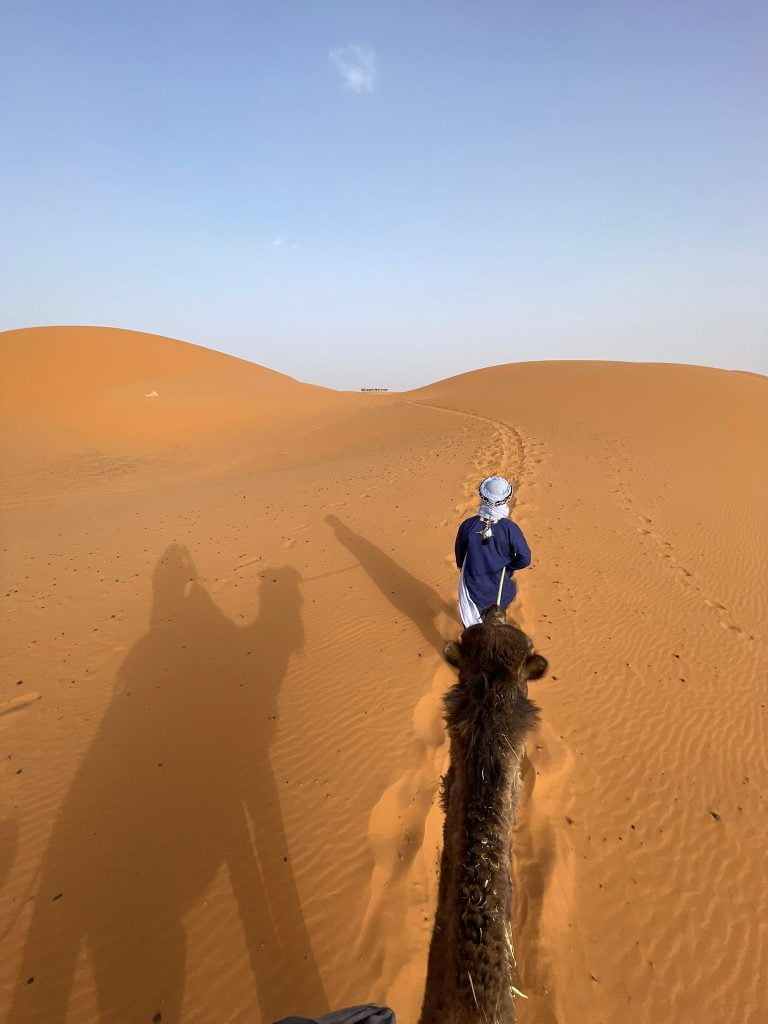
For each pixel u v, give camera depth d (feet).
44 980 8.79
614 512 29.68
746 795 12.34
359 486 36.78
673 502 32.42
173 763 12.94
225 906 9.77
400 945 9.16
